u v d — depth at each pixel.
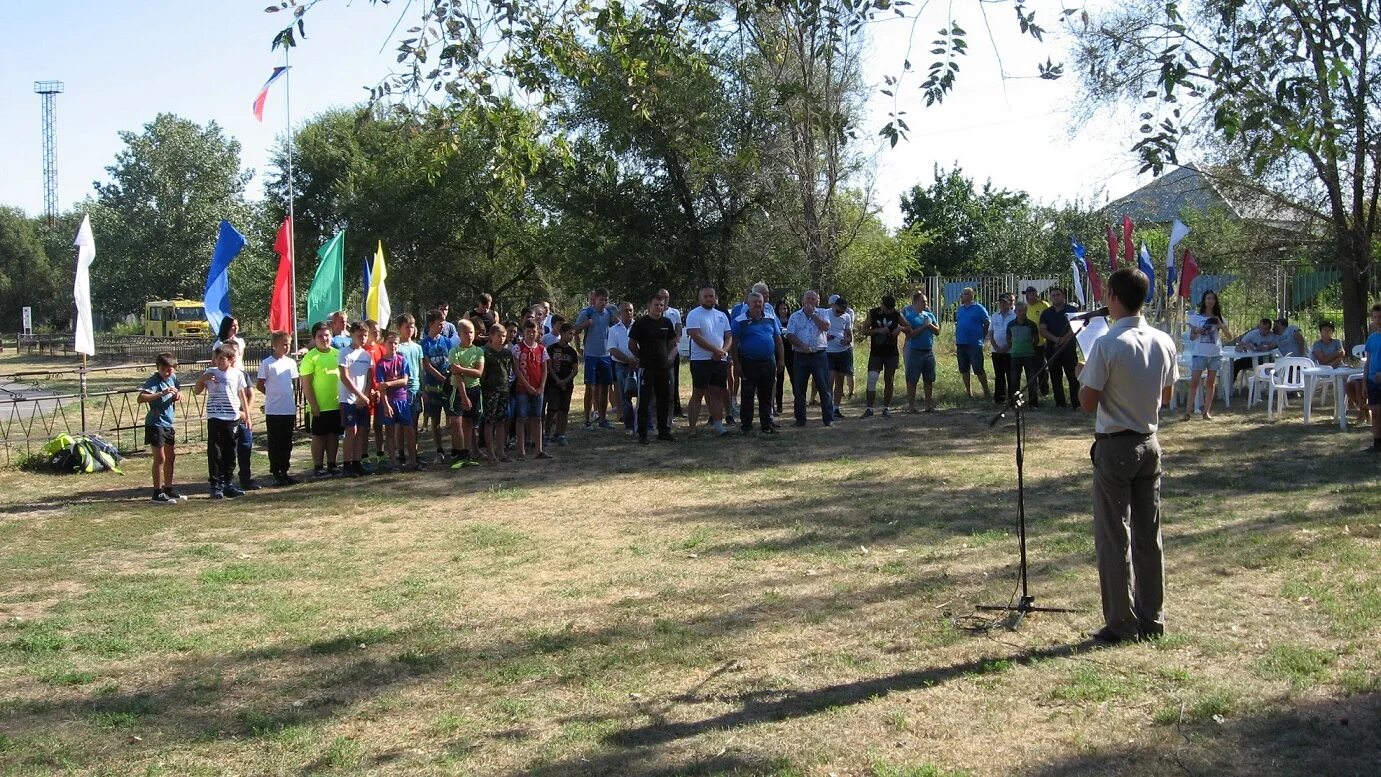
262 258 50.31
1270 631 5.58
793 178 28.67
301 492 11.35
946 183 51.19
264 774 4.39
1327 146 6.74
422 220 40.53
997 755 4.23
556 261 38.84
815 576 7.15
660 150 27.92
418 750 4.58
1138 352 5.35
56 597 7.32
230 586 7.46
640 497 10.45
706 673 5.39
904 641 5.71
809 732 4.55
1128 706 4.66
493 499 10.62
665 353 14.19
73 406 23.30
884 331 16.02
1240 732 4.32
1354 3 6.52
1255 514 8.43
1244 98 7.04
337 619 6.57
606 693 5.17
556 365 14.00
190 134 68.81
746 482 11.03
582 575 7.48
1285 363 14.95
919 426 14.95
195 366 38.69
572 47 8.53
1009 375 16.91
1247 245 22.48
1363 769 3.96
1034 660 5.29
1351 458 11.12
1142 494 5.54
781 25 11.88
